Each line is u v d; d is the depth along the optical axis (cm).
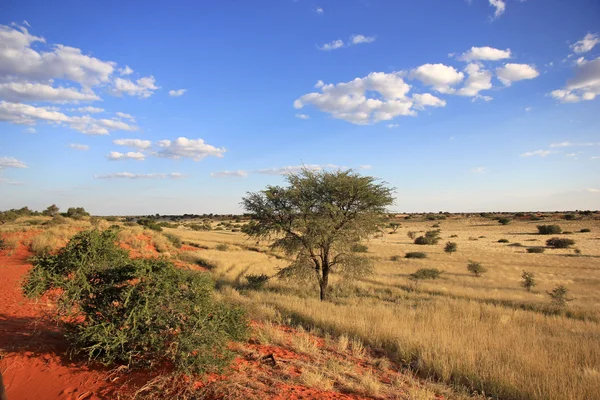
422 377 653
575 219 10919
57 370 530
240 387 492
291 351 714
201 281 575
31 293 553
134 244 2833
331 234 1614
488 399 545
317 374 557
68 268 574
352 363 683
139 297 532
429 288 2100
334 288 1914
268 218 1742
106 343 520
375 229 1722
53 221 3316
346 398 502
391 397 529
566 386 566
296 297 1459
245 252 3738
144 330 529
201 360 501
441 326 943
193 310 546
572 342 866
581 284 2517
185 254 3027
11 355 568
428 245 6031
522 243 6300
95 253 580
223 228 8775
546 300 1823
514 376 607
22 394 471
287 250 1714
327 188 1650
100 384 492
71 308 570
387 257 4169
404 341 796
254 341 761
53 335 671
